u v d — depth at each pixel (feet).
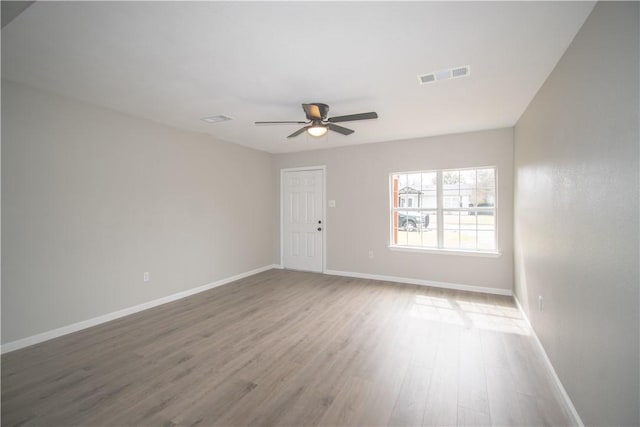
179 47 6.70
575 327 6.01
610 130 4.68
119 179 11.29
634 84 4.01
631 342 4.09
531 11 5.41
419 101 10.08
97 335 9.77
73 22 5.73
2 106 8.44
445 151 14.83
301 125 13.08
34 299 9.13
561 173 6.91
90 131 10.41
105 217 10.87
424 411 6.18
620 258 4.38
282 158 19.66
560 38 6.27
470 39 6.36
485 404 6.40
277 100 10.02
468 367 7.82
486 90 9.10
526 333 9.82
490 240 14.39
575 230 6.06
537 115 9.15
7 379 7.30
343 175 17.58
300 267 19.29
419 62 7.38
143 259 12.13
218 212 15.71
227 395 6.73
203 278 14.82
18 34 6.14
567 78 6.62
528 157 10.34
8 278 8.63
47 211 9.38
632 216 4.07
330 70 7.81
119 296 11.32
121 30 6.02
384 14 5.50
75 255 10.06
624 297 4.28
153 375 7.50
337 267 17.93
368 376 7.44
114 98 9.91
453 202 15.14
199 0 5.07
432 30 6.03
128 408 6.30
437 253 15.21
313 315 11.51
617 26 4.47
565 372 6.49
